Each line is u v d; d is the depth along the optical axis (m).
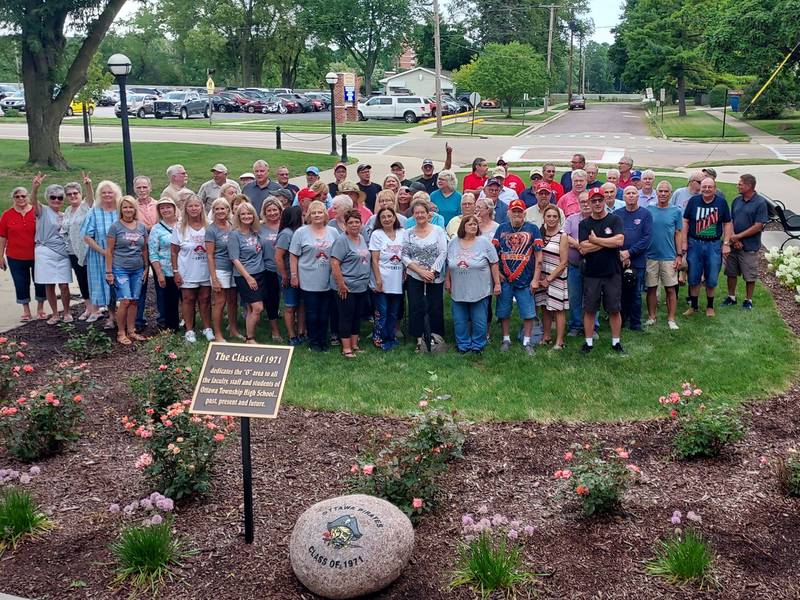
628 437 7.08
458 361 9.13
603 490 5.48
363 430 7.24
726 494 5.93
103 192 9.84
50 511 5.78
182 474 5.80
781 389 8.19
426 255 9.36
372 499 5.06
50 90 24.48
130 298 9.70
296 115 57.69
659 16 60.22
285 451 6.82
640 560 5.07
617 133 44.84
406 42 88.25
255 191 11.83
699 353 9.22
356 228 9.16
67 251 10.51
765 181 23.91
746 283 11.00
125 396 8.05
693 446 6.56
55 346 9.71
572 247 9.84
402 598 4.73
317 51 84.88
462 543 5.25
